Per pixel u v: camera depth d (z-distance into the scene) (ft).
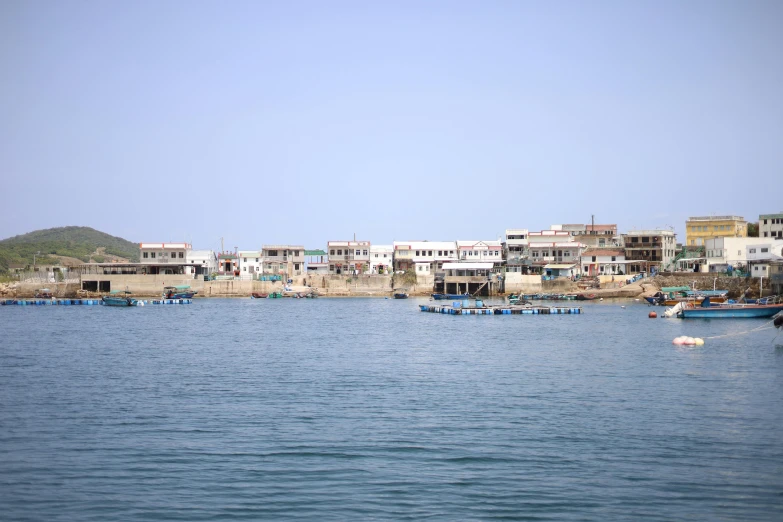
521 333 326.03
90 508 105.29
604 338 300.20
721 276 507.71
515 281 563.07
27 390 185.88
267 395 177.99
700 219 616.39
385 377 204.33
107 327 369.50
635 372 209.97
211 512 103.65
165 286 598.34
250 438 137.80
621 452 128.47
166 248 619.67
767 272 486.79
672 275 526.16
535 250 600.39
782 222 574.56
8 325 381.81
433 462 123.34
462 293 573.33
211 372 214.69
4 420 152.66
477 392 180.75
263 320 411.54
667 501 107.04
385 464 122.52
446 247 644.27
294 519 101.30
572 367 220.43
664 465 121.70
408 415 155.43
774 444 132.98
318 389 185.78
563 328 347.15
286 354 257.14
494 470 119.34
